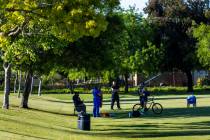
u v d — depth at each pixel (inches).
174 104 2305.6
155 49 3843.5
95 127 1315.2
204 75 5182.1
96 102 1664.6
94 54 1873.8
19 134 991.6
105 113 1664.6
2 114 1358.3
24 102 1831.9
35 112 1642.5
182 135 1123.3
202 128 1283.2
